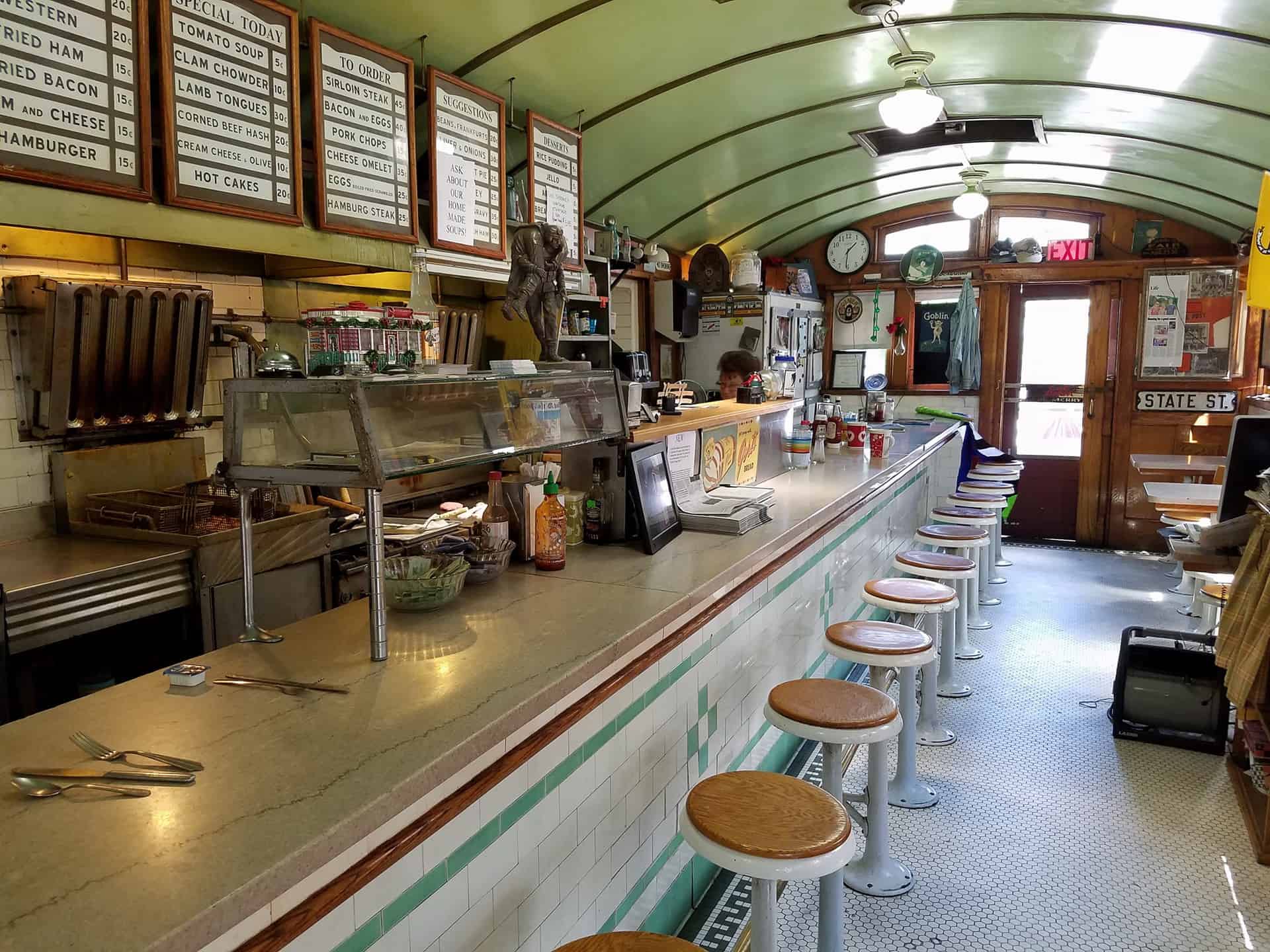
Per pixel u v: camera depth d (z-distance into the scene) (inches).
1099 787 137.9
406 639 78.6
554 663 72.6
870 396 278.5
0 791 51.8
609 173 210.4
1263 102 171.5
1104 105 198.8
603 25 143.6
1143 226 305.0
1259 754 124.2
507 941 67.5
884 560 215.8
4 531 114.2
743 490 148.1
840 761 102.1
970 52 168.6
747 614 119.3
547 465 107.8
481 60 147.9
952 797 135.1
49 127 83.4
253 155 104.8
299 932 46.2
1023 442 332.8
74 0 84.9
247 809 49.5
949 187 299.6
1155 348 306.2
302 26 116.8
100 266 121.3
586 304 222.7
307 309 150.3
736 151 220.4
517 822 67.6
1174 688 151.6
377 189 124.3
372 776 53.4
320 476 70.7
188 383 127.6
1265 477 124.7
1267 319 282.5
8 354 112.9
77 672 116.0
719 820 72.0
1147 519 314.3
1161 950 99.9
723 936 101.7
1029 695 175.8
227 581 114.4
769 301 287.3
